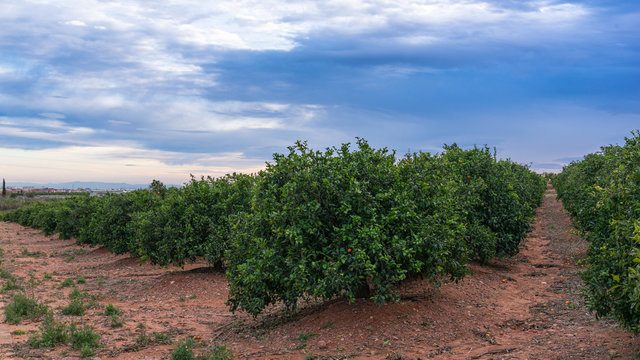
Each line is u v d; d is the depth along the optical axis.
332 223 8.03
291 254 7.83
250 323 9.59
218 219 14.80
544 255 16.39
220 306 11.68
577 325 7.84
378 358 6.65
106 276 16.92
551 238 19.94
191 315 10.66
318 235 7.74
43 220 34.16
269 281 8.49
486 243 12.91
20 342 7.70
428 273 8.40
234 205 14.30
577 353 6.26
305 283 7.55
